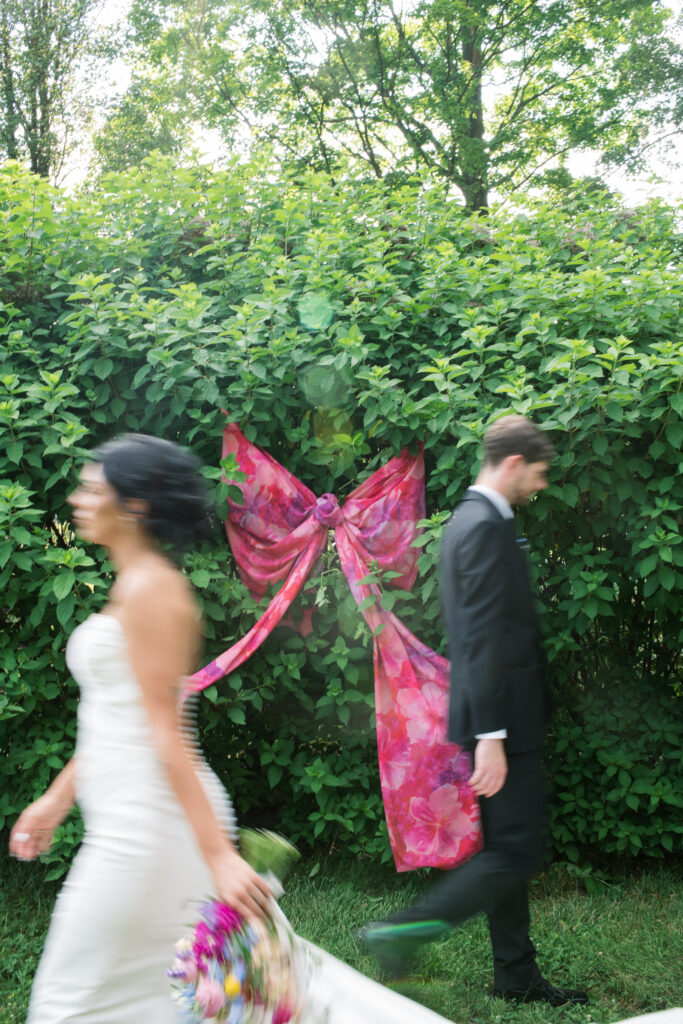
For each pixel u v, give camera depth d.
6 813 3.96
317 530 4.21
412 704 3.97
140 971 1.94
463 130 18.23
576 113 19.20
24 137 22.22
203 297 4.40
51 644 4.11
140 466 1.96
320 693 4.45
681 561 3.92
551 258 5.10
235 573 4.39
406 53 19.78
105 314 4.20
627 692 4.38
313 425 4.47
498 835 2.82
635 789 4.14
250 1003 1.76
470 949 3.59
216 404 4.29
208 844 1.86
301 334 4.41
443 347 4.55
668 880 4.21
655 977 3.40
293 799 4.37
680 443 4.01
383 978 3.11
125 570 1.98
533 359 4.38
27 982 3.30
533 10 18.73
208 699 4.15
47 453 4.08
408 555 4.21
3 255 4.54
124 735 1.97
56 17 21.73
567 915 3.89
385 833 4.13
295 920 3.80
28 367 4.41
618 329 4.26
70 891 2.00
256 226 5.11
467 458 4.14
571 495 4.04
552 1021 3.09
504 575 2.79
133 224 4.92
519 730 2.78
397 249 5.02
